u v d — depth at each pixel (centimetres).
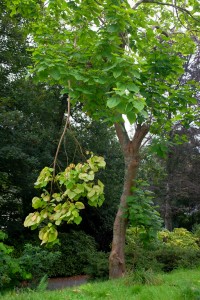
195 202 1964
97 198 290
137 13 459
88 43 456
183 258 998
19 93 1284
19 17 1262
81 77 377
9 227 1398
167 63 635
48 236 302
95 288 603
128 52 358
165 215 1897
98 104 423
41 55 398
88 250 1400
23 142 1298
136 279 644
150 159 1688
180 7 884
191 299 489
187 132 1614
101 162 296
